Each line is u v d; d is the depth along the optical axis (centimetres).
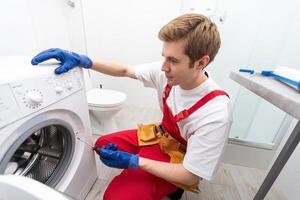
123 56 221
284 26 126
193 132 71
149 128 100
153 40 210
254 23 138
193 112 69
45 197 39
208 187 120
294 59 128
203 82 70
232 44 147
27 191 41
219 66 153
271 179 86
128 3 196
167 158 87
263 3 130
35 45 148
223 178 128
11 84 52
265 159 136
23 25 134
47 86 63
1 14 116
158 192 77
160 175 69
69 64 74
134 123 197
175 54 58
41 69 65
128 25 206
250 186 123
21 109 54
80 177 93
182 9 173
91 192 108
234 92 156
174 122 78
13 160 74
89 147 97
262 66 138
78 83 80
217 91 69
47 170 81
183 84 70
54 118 68
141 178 79
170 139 88
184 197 112
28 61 78
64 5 188
